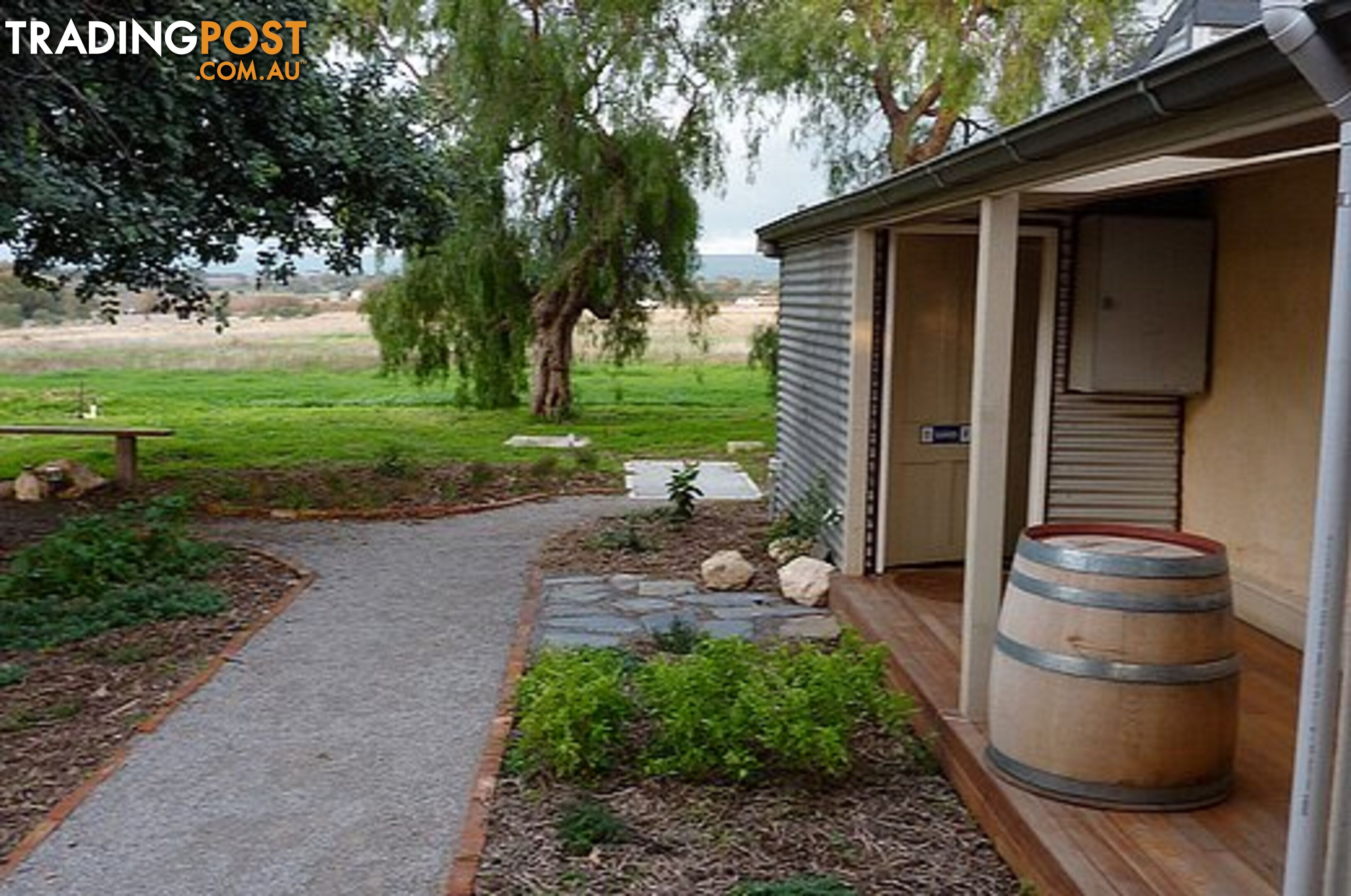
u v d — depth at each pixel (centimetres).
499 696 563
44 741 504
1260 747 438
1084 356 640
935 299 722
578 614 700
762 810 430
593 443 1578
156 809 437
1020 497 714
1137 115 301
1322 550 255
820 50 1473
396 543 937
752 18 1623
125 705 549
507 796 444
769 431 1738
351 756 489
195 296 1165
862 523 715
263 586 779
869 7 1424
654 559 852
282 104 970
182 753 490
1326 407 254
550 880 379
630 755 477
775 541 841
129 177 880
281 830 420
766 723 441
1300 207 551
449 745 500
